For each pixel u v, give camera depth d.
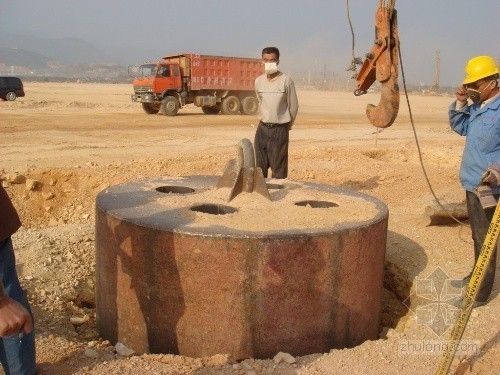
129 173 9.72
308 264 3.93
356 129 20.91
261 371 3.64
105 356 3.81
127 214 4.26
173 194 5.05
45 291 5.18
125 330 4.30
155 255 3.98
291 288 3.92
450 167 11.59
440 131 20.69
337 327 4.15
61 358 3.71
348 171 10.69
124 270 4.21
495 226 3.13
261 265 3.84
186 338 4.02
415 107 38.50
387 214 4.63
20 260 5.70
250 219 4.27
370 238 4.25
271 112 7.02
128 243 4.13
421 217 6.94
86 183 9.23
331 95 61.44
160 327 4.09
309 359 3.83
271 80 7.00
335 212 4.59
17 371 3.23
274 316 3.93
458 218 6.72
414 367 3.68
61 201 8.95
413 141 16.58
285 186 5.66
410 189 9.41
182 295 3.96
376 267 4.41
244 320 3.92
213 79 25.92
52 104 29.12
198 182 5.69
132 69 25.47
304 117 26.47
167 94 24.94
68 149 13.52
